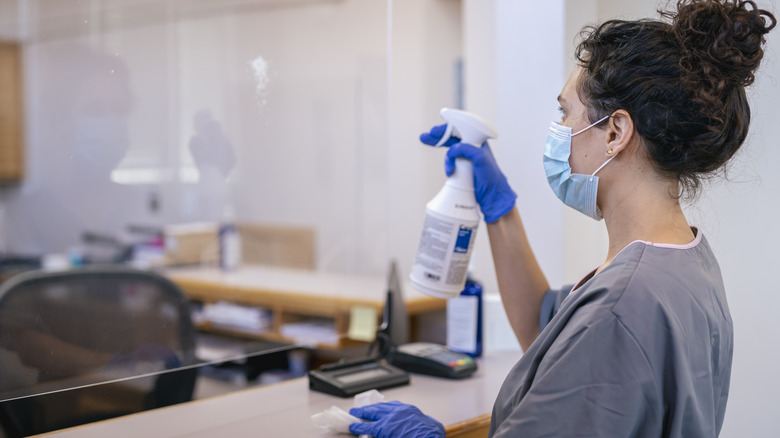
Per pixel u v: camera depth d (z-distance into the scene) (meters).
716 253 1.38
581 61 0.93
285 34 3.65
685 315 0.78
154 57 3.01
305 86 3.60
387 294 1.52
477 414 1.13
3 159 4.20
